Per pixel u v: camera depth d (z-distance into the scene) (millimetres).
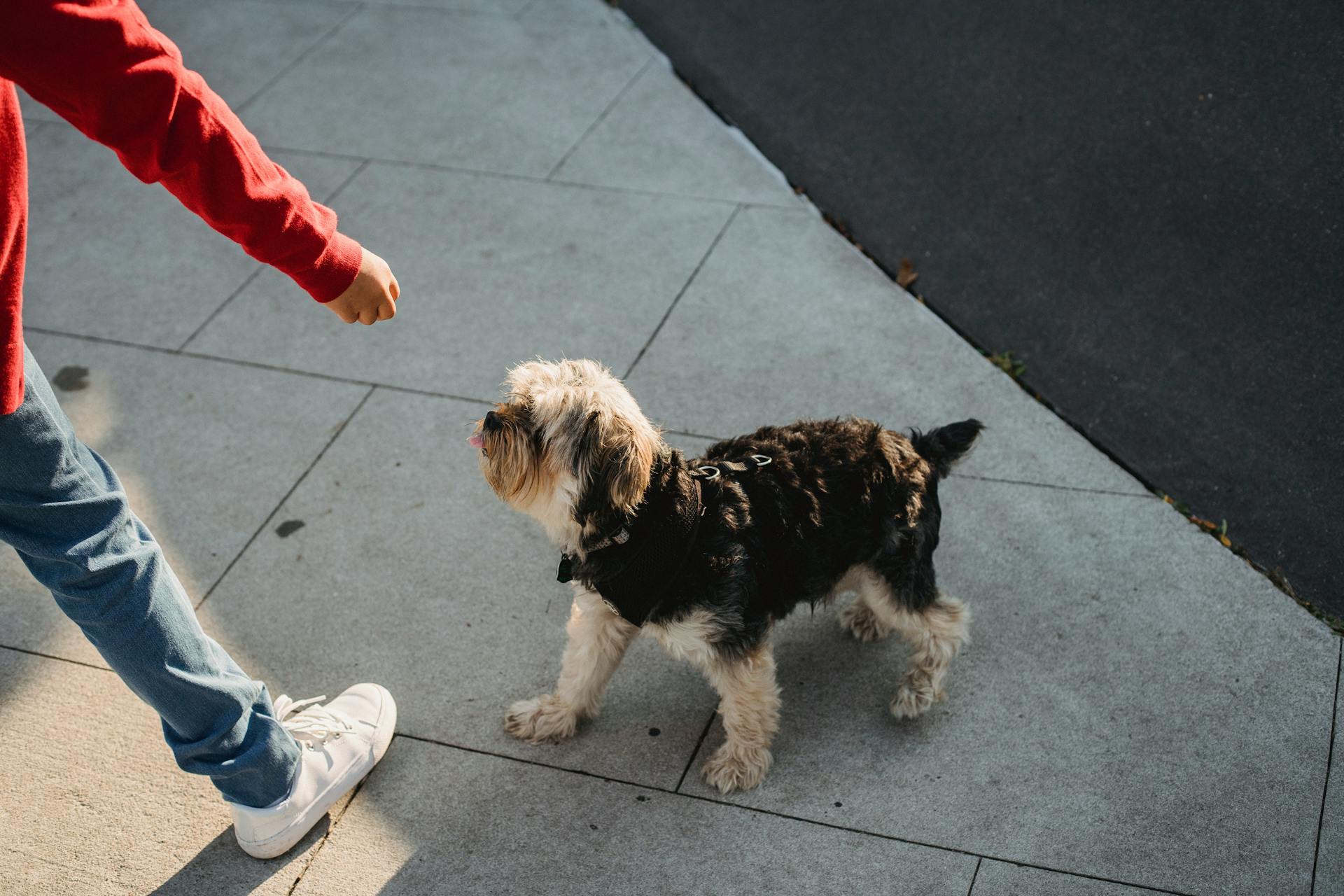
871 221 5199
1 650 3375
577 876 2742
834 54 6301
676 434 4102
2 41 1659
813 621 3508
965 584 3504
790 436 2965
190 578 3645
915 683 3078
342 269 2258
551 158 5812
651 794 2953
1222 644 3256
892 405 4203
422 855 2805
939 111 5656
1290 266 4324
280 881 2742
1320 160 4605
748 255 5059
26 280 5074
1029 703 3133
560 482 2545
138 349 4668
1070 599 3432
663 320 4703
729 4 7000
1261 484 3729
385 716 3053
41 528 2100
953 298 4730
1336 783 2848
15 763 3039
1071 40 5727
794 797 2924
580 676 3000
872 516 2904
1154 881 2660
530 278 4992
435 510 3881
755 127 5941
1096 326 4422
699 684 3283
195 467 4082
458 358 4566
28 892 2717
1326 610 3344
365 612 3516
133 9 1798
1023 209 4996
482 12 7305
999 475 3900
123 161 1947
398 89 6465
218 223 2061
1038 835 2781
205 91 1936
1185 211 4680
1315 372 3990
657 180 5602
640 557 2592
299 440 4199
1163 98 5184
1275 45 5133
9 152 1845
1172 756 2951
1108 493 3801
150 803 2934
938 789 2918
